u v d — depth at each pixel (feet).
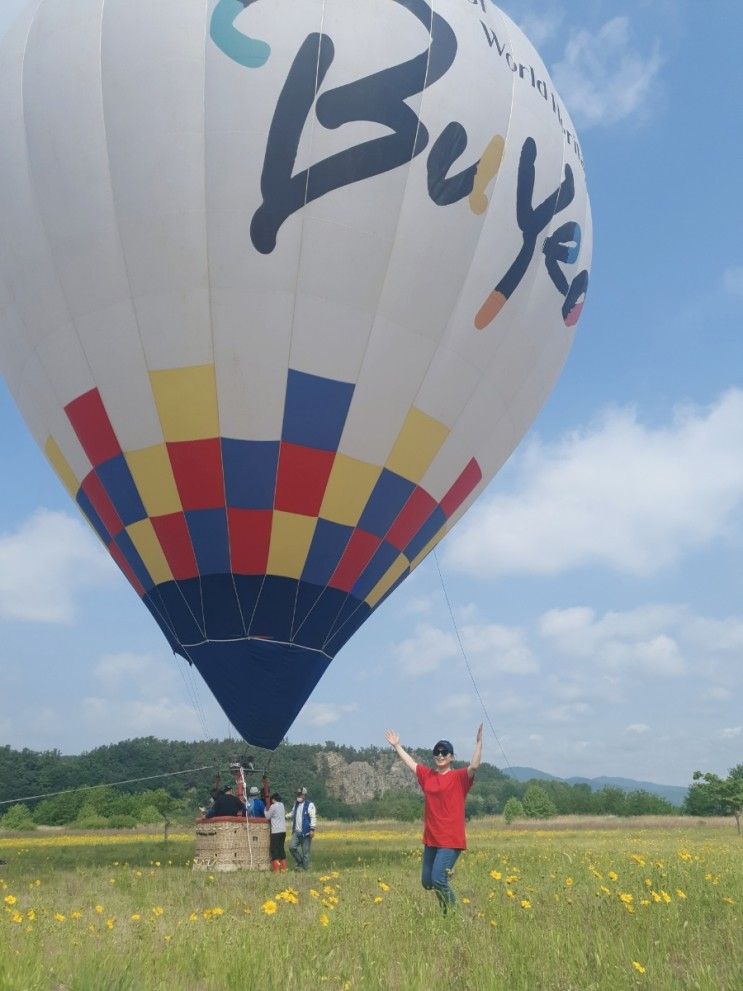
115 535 57.67
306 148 51.16
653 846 77.56
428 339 55.21
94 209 52.16
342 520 55.93
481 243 55.72
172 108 51.16
